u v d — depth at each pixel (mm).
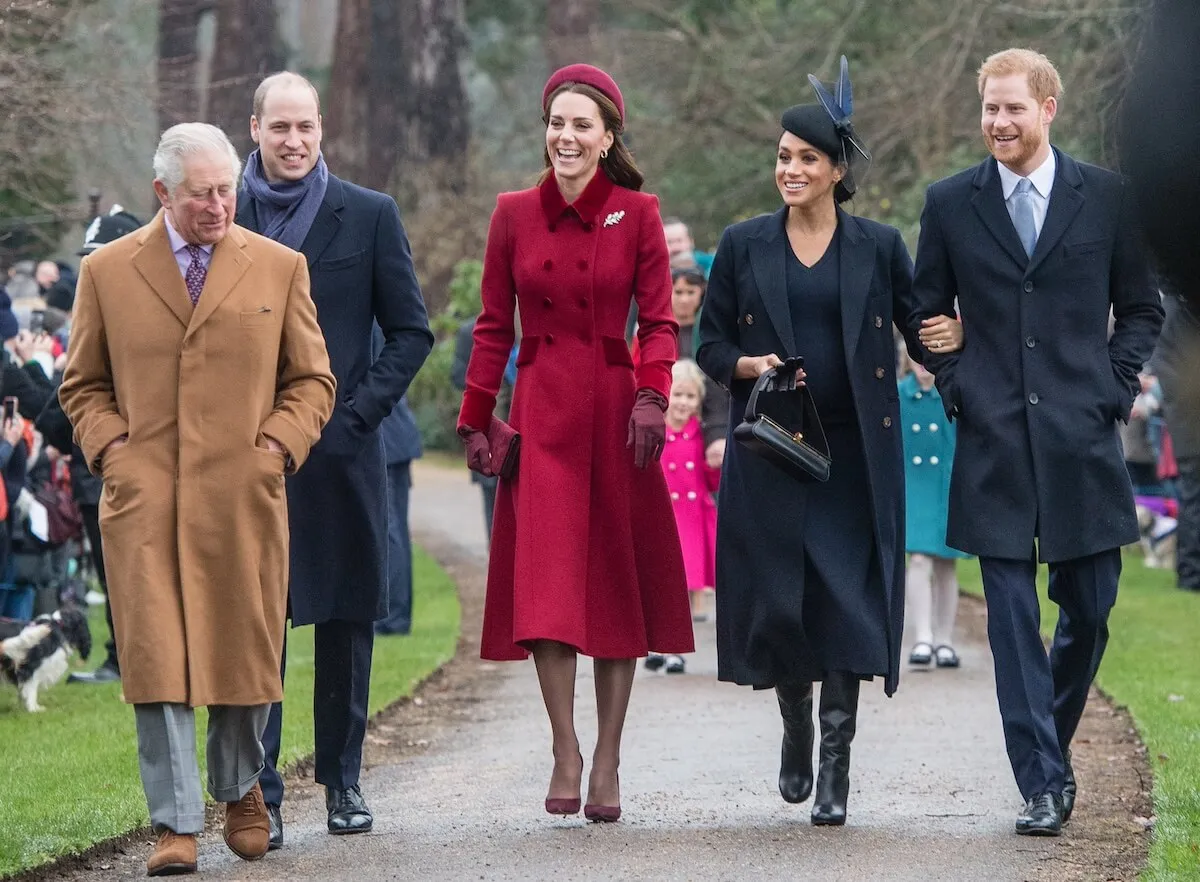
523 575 17203
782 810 18234
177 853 15078
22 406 27297
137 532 15273
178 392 15492
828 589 17188
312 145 17469
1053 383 17234
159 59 53219
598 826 17359
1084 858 15773
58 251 48062
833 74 71812
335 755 17359
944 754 21766
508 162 105188
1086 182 17422
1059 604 17891
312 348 16094
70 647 27219
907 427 29938
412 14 94688
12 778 19469
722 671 17844
